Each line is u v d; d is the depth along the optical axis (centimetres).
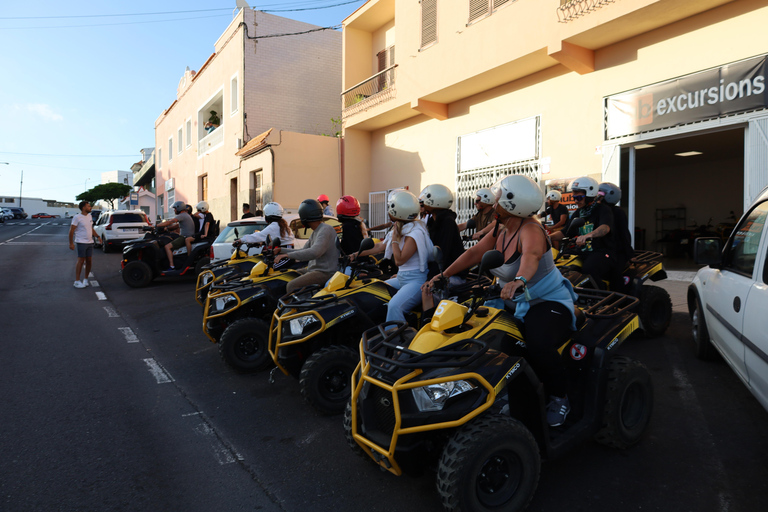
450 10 1224
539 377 309
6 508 298
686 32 860
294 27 2094
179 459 358
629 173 978
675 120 874
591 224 556
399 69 1414
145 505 301
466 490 247
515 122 1184
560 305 308
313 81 2144
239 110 2027
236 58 2058
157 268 1130
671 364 507
